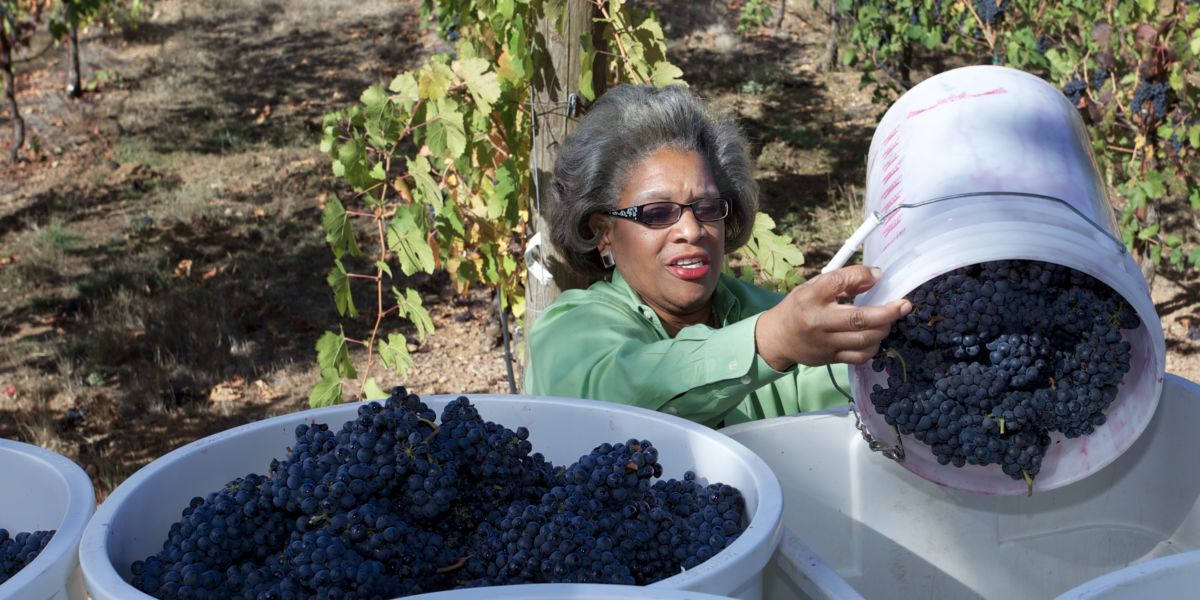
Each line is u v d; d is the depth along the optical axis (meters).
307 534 1.11
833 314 1.37
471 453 1.24
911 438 1.57
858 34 7.72
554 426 1.46
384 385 5.83
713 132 1.96
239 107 10.17
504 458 1.26
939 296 1.47
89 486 1.21
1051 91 1.61
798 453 1.59
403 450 1.19
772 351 1.49
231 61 11.36
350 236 2.96
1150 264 5.54
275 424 1.37
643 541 1.20
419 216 2.93
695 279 1.87
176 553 1.13
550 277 2.75
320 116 9.85
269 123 9.73
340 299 2.95
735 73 10.44
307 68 11.10
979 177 1.44
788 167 8.46
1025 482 1.50
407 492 1.18
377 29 12.11
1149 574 0.99
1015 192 1.41
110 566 1.03
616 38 2.84
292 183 8.47
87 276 7.01
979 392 1.43
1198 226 6.46
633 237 1.87
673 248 1.85
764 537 1.08
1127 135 5.30
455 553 1.18
